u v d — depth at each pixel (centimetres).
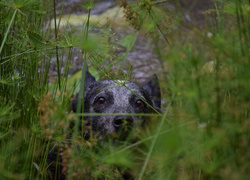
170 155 175
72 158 220
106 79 395
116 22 803
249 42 197
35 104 322
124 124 299
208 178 199
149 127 338
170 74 227
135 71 607
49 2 365
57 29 340
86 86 409
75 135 246
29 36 288
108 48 264
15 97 310
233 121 185
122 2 286
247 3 208
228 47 197
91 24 276
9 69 326
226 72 192
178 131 183
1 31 318
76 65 580
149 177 244
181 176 220
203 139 189
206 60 206
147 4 278
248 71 180
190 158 194
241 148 175
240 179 161
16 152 296
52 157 366
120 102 356
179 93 218
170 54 197
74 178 240
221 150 184
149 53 696
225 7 234
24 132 300
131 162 208
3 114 259
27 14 335
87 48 244
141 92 377
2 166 257
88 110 378
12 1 276
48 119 221
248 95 183
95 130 354
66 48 289
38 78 347
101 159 234
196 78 188
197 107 190
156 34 280
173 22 277
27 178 300
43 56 345
